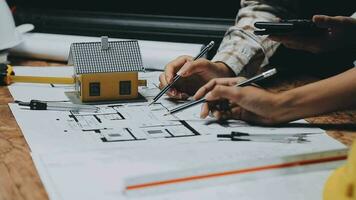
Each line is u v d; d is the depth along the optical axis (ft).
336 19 3.00
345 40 3.11
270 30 2.97
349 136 2.52
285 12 3.68
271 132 2.52
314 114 2.62
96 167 2.06
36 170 2.08
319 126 2.64
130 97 3.01
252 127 2.59
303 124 2.66
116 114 2.75
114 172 2.02
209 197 1.85
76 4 4.69
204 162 2.12
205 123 2.63
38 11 4.68
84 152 2.21
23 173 2.05
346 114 2.84
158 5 4.52
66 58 3.88
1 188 1.94
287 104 2.58
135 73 2.99
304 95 2.60
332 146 2.34
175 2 4.49
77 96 3.06
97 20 4.54
